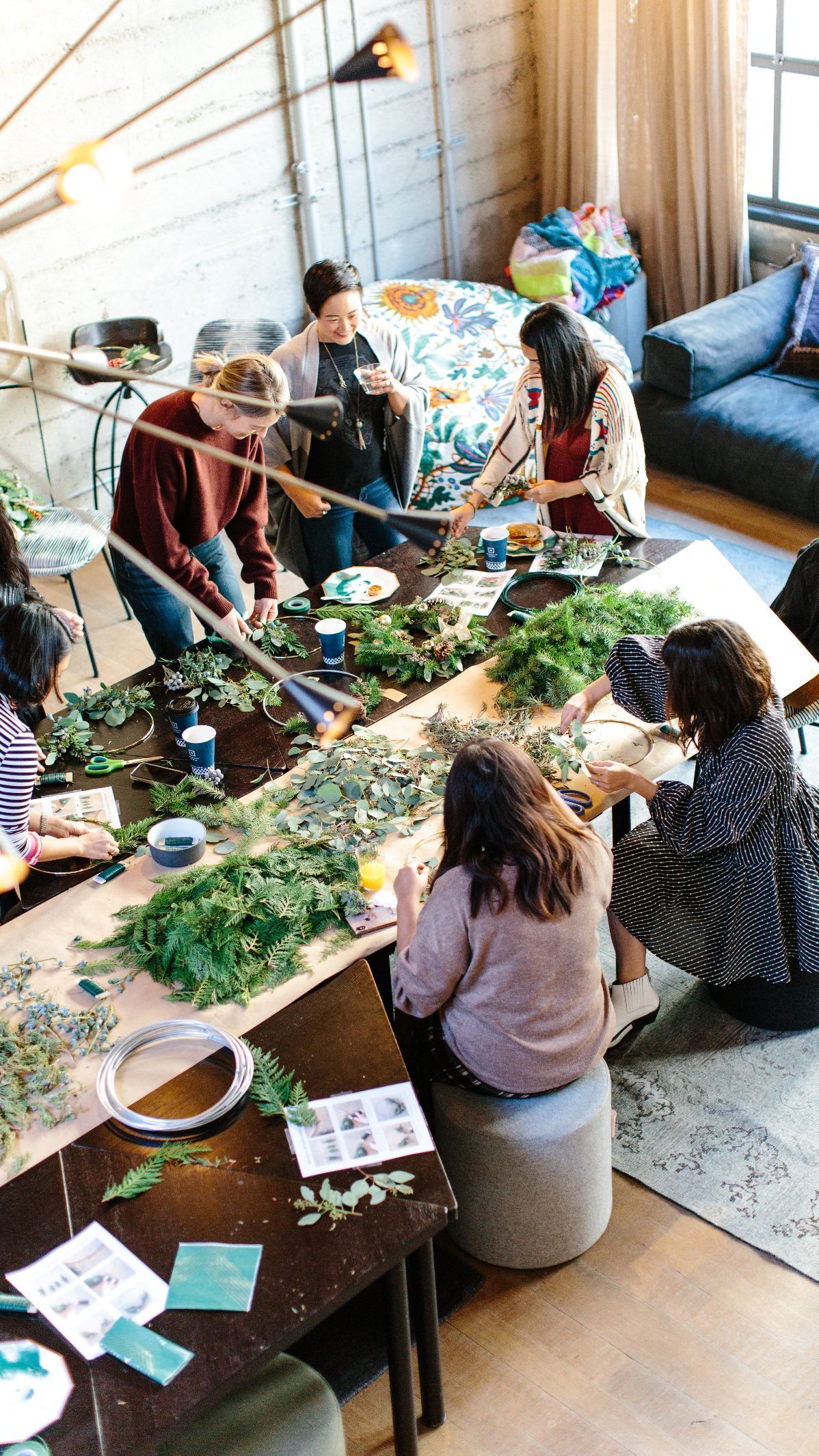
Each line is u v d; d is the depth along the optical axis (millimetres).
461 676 3234
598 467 3619
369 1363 2555
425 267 6750
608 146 6492
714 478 5617
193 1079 2219
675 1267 2697
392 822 2746
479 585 3545
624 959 3133
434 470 5582
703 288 6395
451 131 6445
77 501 5723
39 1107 2188
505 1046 2350
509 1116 2424
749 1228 2756
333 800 2787
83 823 2799
